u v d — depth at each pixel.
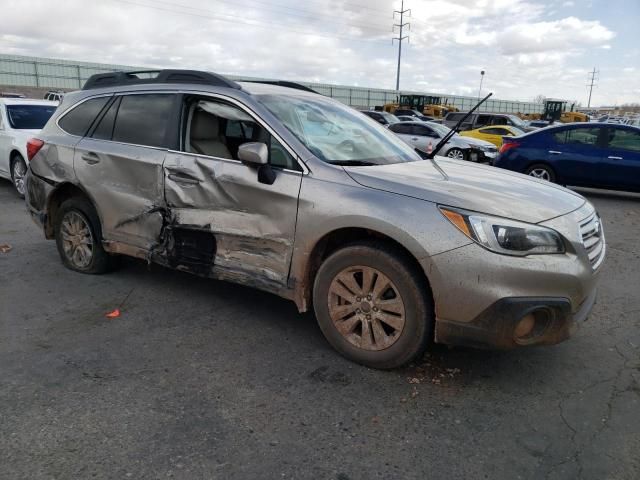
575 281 3.02
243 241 3.75
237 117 3.88
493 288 2.93
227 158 3.83
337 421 2.87
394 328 3.26
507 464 2.56
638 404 3.08
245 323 4.10
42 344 3.70
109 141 4.57
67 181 4.82
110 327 3.99
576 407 3.05
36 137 5.23
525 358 3.62
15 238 6.48
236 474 2.45
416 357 3.26
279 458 2.56
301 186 3.47
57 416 2.86
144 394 3.09
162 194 4.13
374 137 4.37
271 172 3.57
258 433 2.75
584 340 3.93
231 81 4.07
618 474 2.50
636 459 2.60
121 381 3.23
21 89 42.22
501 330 2.96
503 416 2.95
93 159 4.60
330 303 3.49
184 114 4.14
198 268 4.04
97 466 2.47
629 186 10.54
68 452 2.57
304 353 3.63
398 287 3.19
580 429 2.84
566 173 11.01
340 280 3.42
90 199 4.70
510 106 69.38
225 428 2.79
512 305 2.92
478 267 2.94
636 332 4.10
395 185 3.26
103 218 4.64
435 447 2.67
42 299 4.51
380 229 3.14
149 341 3.77
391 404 3.04
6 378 3.23
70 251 5.14
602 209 9.84
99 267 5.00
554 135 11.18
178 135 4.11
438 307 3.06
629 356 3.69
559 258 3.01
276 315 4.27
